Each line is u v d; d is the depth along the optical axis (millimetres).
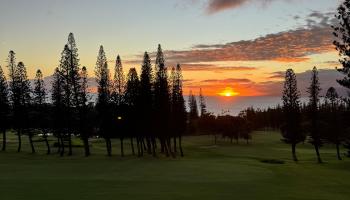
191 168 49625
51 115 90438
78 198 25219
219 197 27422
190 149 114875
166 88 91312
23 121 89438
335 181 46000
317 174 54562
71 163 57250
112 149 103812
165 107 90875
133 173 42875
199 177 40031
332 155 100688
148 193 27906
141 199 25375
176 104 96750
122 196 26328
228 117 151125
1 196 25594
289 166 65625
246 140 155625
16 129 96000
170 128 93875
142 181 35000
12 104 91500
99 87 90000
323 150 117812
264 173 47625
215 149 115062
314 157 95125
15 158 67812
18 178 36094
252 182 37844
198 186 32656
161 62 91625
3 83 93688
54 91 88875
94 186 30797
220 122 151375
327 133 92500
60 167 49719
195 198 26531
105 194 26984
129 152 96125
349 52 39531
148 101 90000
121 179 36406
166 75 91875
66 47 84312
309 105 92875
